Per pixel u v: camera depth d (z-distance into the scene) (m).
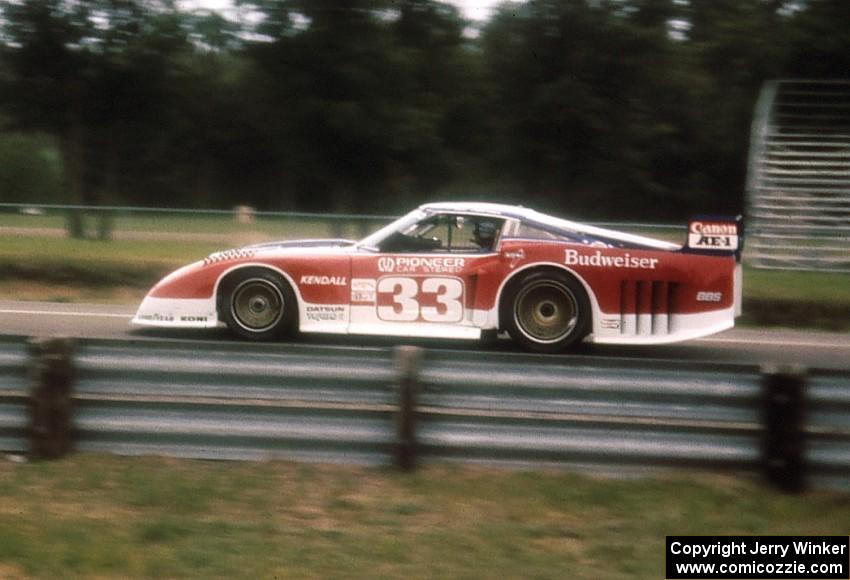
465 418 5.58
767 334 11.67
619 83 34.56
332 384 5.62
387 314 9.22
